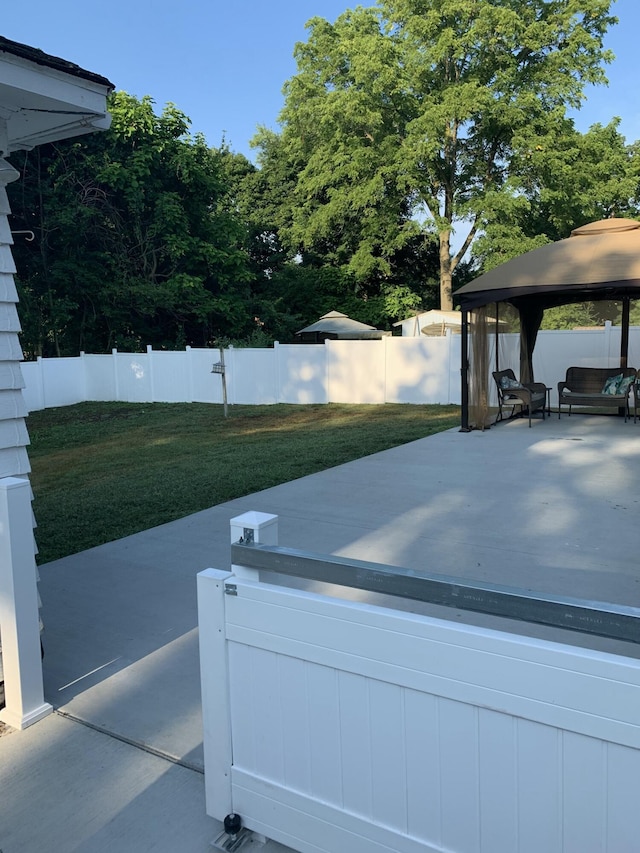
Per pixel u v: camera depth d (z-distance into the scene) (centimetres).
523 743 150
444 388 1639
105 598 410
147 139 2291
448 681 158
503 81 2383
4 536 267
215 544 514
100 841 210
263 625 187
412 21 2438
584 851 147
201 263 2492
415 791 168
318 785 185
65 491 765
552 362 1430
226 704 201
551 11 2508
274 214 3391
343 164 2719
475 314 1080
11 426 298
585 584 404
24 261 2061
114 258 2253
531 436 1020
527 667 147
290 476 775
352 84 2802
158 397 1956
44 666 324
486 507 595
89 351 2319
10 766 249
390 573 169
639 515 555
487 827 158
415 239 3083
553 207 2509
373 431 1162
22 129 317
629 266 963
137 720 276
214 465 876
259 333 2131
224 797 207
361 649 170
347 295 3141
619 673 137
